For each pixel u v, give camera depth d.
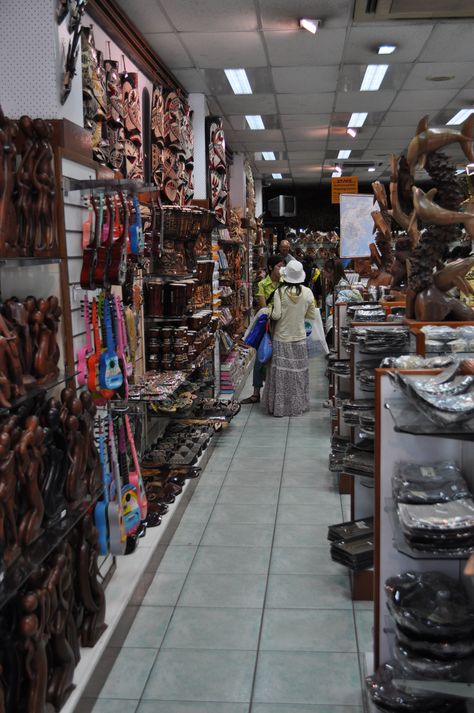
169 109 5.70
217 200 7.32
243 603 3.11
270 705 2.38
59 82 2.80
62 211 2.50
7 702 1.82
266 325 6.92
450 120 9.04
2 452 1.78
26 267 2.46
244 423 6.68
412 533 1.90
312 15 4.87
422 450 2.12
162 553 3.60
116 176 3.54
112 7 4.40
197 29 5.12
